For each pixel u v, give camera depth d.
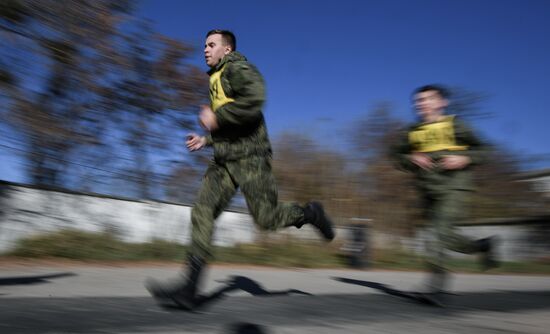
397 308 3.70
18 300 3.24
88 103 8.49
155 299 3.51
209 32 3.40
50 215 8.64
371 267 9.63
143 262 7.87
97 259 7.71
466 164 4.02
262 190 3.26
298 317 3.06
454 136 4.09
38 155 8.18
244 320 2.87
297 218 3.56
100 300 3.39
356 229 9.47
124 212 9.32
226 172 3.33
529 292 5.53
